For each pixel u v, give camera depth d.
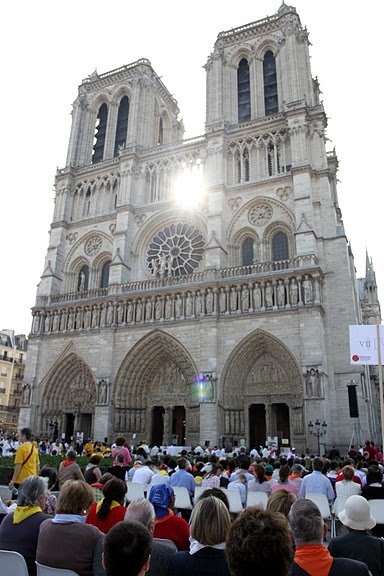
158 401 59.78
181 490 18.08
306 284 51.53
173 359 59.34
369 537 8.84
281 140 62.81
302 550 6.78
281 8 71.81
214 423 51.06
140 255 67.62
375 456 34.75
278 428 54.22
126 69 82.50
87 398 62.81
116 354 60.53
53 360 65.31
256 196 61.28
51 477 16.28
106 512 10.40
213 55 72.81
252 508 5.39
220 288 56.38
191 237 65.56
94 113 84.81
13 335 113.12
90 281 70.62
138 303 61.28
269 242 59.81
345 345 51.69
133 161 71.81
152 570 7.39
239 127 66.19
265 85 70.94
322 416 46.72
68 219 75.88
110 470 20.50
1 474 26.59
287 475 16.98
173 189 69.25
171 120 88.81
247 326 53.47
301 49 67.50
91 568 8.26
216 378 52.72
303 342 49.72
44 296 69.44
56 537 8.37
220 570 6.88
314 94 71.81
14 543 9.13
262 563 4.73
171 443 57.91
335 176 69.19
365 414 49.41
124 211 68.69
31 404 64.25
